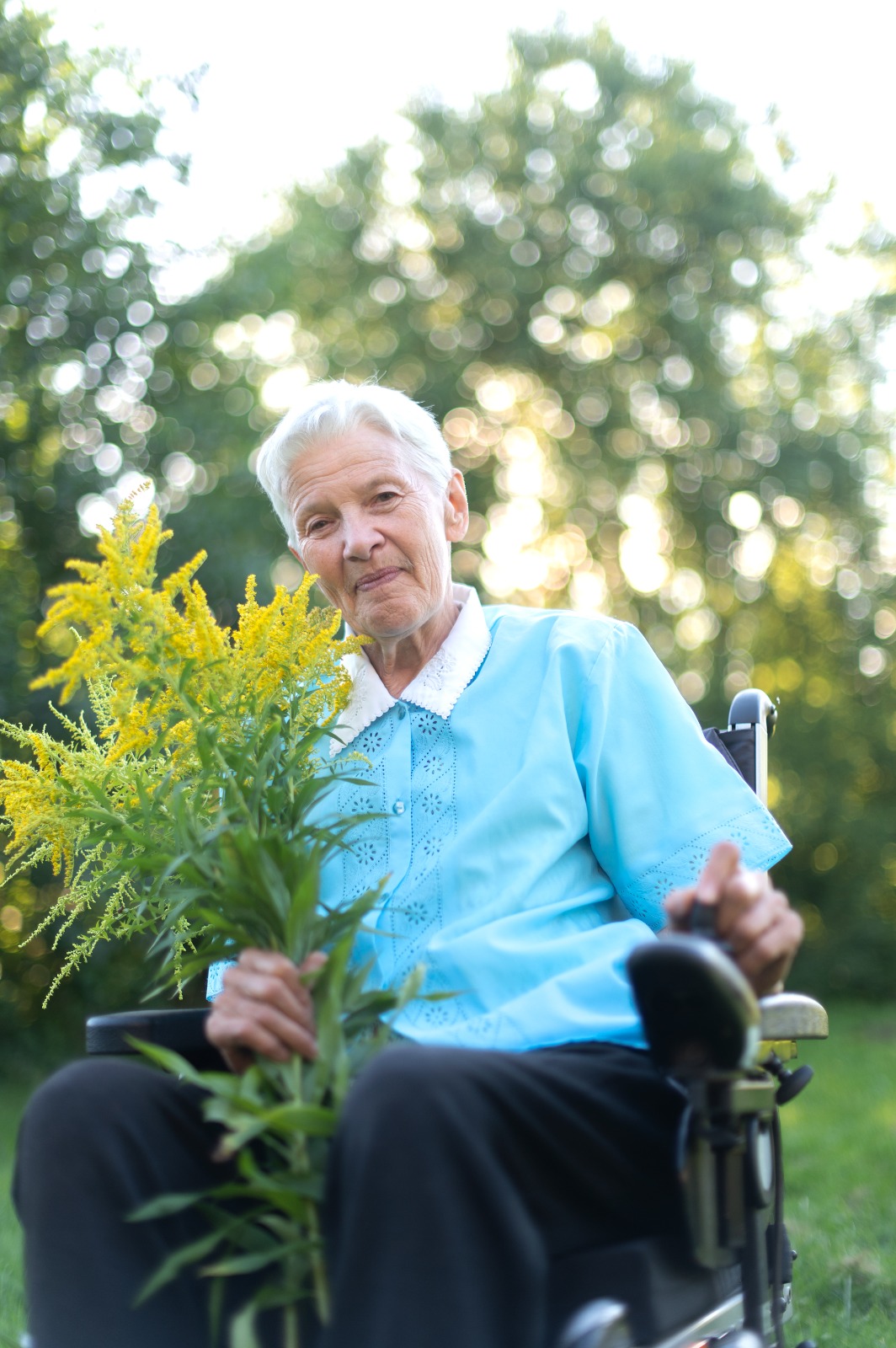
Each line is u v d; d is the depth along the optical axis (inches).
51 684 59.8
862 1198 140.4
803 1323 98.7
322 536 75.4
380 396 77.2
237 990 56.0
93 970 359.3
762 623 546.9
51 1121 54.2
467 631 75.9
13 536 373.4
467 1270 46.6
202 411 389.4
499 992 63.6
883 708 536.7
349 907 67.5
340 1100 53.1
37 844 73.8
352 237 539.8
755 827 69.1
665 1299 53.7
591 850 71.7
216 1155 50.2
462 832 68.7
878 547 537.0
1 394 360.2
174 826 60.6
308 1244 51.4
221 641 63.0
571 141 536.1
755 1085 53.0
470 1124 49.1
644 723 71.8
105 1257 52.1
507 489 534.6
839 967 511.2
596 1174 54.4
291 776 63.9
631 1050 61.0
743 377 541.6
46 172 353.4
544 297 534.6
